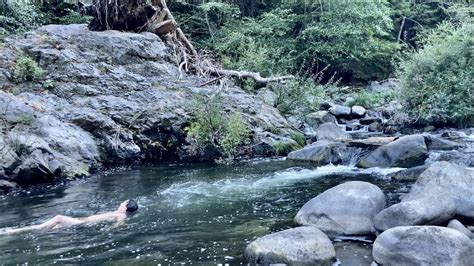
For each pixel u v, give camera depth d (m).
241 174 7.80
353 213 4.53
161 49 13.20
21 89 10.05
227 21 18.55
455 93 12.09
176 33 15.05
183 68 13.99
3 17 12.96
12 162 7.12
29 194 6.75
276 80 13.52
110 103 9.89
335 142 9.23
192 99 10.26
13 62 10.51
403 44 20.69
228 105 10.70
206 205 5.81
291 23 19.17
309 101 13.19
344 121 13.85
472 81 11.82
